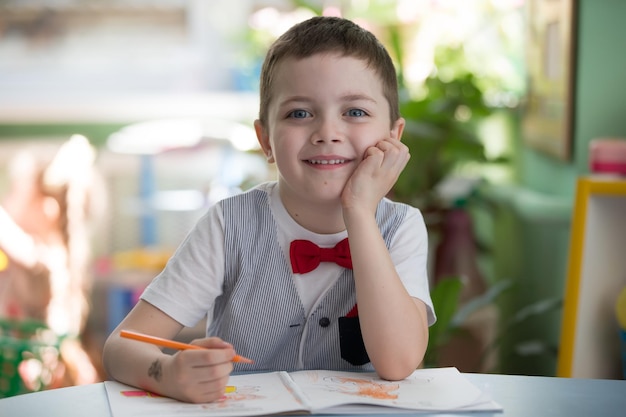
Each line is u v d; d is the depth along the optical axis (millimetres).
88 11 4363
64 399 1132
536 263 2785
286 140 1317
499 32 3439
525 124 3072
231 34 4367
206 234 1402
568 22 2455
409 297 1273
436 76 3201
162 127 4117
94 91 4398
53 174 3914
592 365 2004
